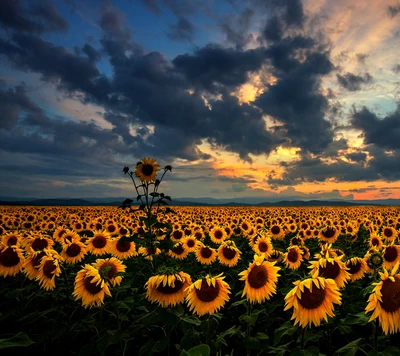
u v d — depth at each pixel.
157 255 9.51
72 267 10.31
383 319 4.36
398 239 15.09
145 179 8.92
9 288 8.96
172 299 5.50
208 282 5.40
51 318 7.44
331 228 15.79
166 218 24.78
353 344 4.96
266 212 50.75
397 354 4.37
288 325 5.24
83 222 23.23
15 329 7.36
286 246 16.16
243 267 11.21
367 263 7.60
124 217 24.78
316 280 4.55
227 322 7.73
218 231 16.08
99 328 6.39
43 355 6.49
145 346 5.19
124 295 7.18
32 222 22.88
